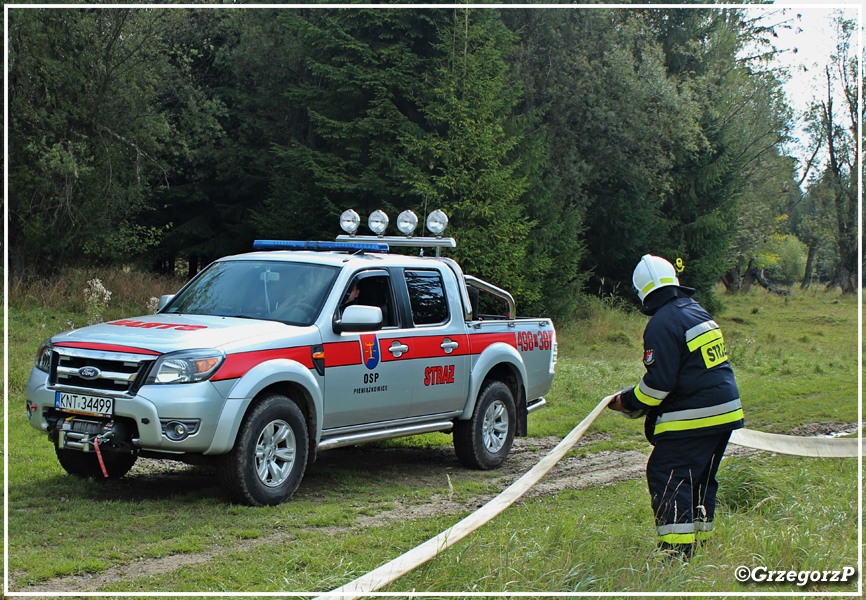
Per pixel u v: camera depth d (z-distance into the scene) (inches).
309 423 228.5
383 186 753.6
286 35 941.8
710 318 174.1
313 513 210.5
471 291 323.9
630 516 219.3
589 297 1029.8
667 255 1205.1
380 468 282.8
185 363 198.7
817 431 398.6
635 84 1005.8
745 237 1541.6
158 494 225.1
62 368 208.4
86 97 669.3
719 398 169.8
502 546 162.7
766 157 1545.3
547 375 325.1
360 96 770.2
